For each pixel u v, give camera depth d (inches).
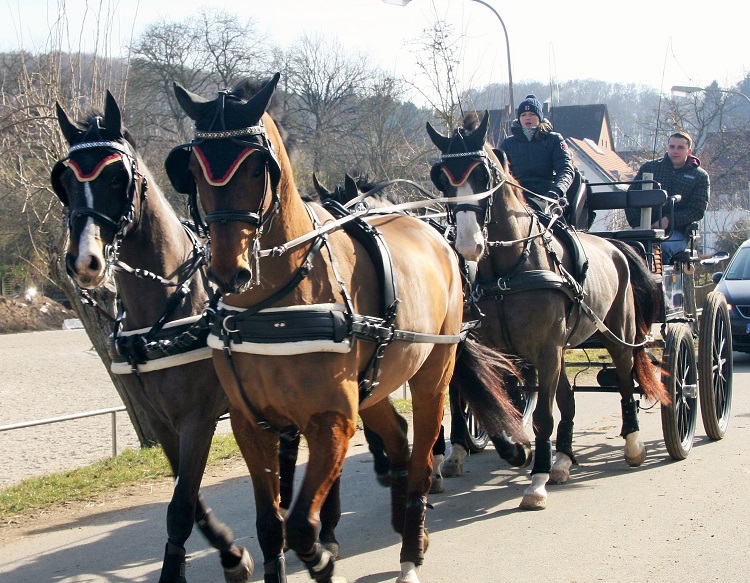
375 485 251.8
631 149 1448.1
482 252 204.8
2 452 345.7
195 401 164.2
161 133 673.6
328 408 138.6
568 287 230.1
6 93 395.5
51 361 731.4
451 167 209.0
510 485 245.9
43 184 408.8
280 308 137.9
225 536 166.4
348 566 182.4
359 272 151.9
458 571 176.1
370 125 1024.2
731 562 174.7
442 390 180.1
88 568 185.2
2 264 1104.8
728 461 260.4
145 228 165.8
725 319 299.6
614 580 167.6
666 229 327.3
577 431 318.7
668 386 261.4
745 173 1310.3
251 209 126.8
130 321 170.4
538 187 271.1
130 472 265.6
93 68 358.3
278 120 144.3
